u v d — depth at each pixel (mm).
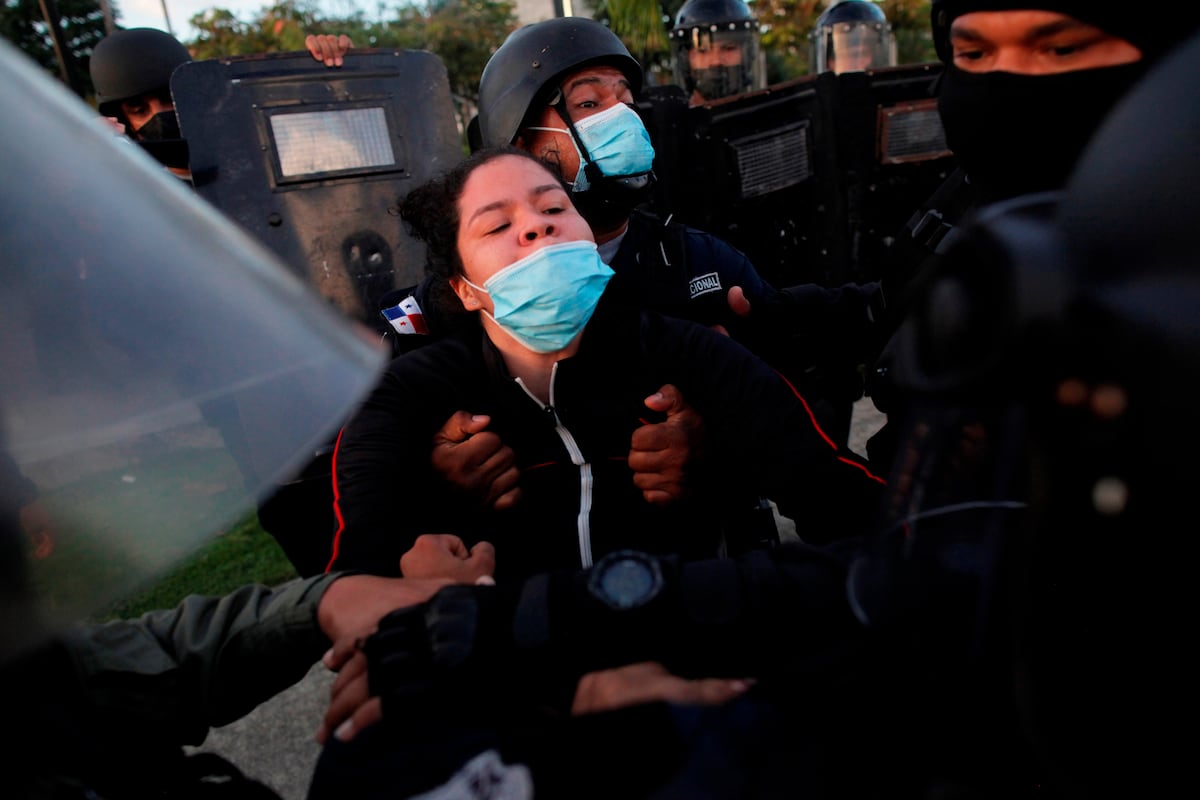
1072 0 863
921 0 9953
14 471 529
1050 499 500
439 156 2715
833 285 3898
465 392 1258
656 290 1679
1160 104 455
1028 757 546
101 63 3051
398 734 618
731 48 4129
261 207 2541
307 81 2537
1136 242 430
